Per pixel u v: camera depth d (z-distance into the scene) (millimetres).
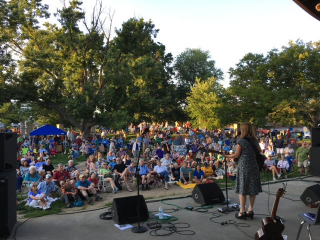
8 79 26188
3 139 5176
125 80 27859
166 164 13336
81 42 29234
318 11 5773
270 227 3676
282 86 31312
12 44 30359
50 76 29266
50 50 29969
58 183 10523
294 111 26359
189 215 6367
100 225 5824
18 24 28141
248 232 5273
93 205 8805
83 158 21062
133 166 11711
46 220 6219
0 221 5039
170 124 55469
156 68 40719
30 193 8336
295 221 5867
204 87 39438
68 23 28797
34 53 26203
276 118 27859
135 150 19047
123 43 31828
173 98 49938
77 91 28547
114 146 21500
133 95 29562
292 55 30594
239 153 5816
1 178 5031
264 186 9539
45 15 30172
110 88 27891
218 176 13156
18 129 47281
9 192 5277
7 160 5289
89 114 27375
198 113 38281
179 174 12594
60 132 21922
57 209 8164
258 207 6883
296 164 16156
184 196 8039
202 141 25234
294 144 26234
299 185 9695
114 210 5949
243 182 5797
